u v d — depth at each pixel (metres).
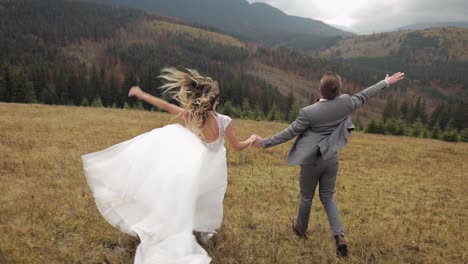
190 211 3.50
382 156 17.69
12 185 6.68
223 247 4.58
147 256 3.31
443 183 11.93
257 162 12.48
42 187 6.76
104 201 3.73
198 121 3.88
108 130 18.00
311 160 4.45
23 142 11.73
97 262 4.05
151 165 3.66
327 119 4.36
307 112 4.37
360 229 6.16
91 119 23.52
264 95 121.12
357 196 8.89
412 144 26.62
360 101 4.55
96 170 3.84
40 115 23.19
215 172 3.96
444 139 44.84
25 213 5.18
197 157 3.71
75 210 5.47
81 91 97.06
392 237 5.86
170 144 3.77
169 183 3.52
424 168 15.22
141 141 3.88
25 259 3.86
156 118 28.95
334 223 4.69
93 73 100.62
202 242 4.63
